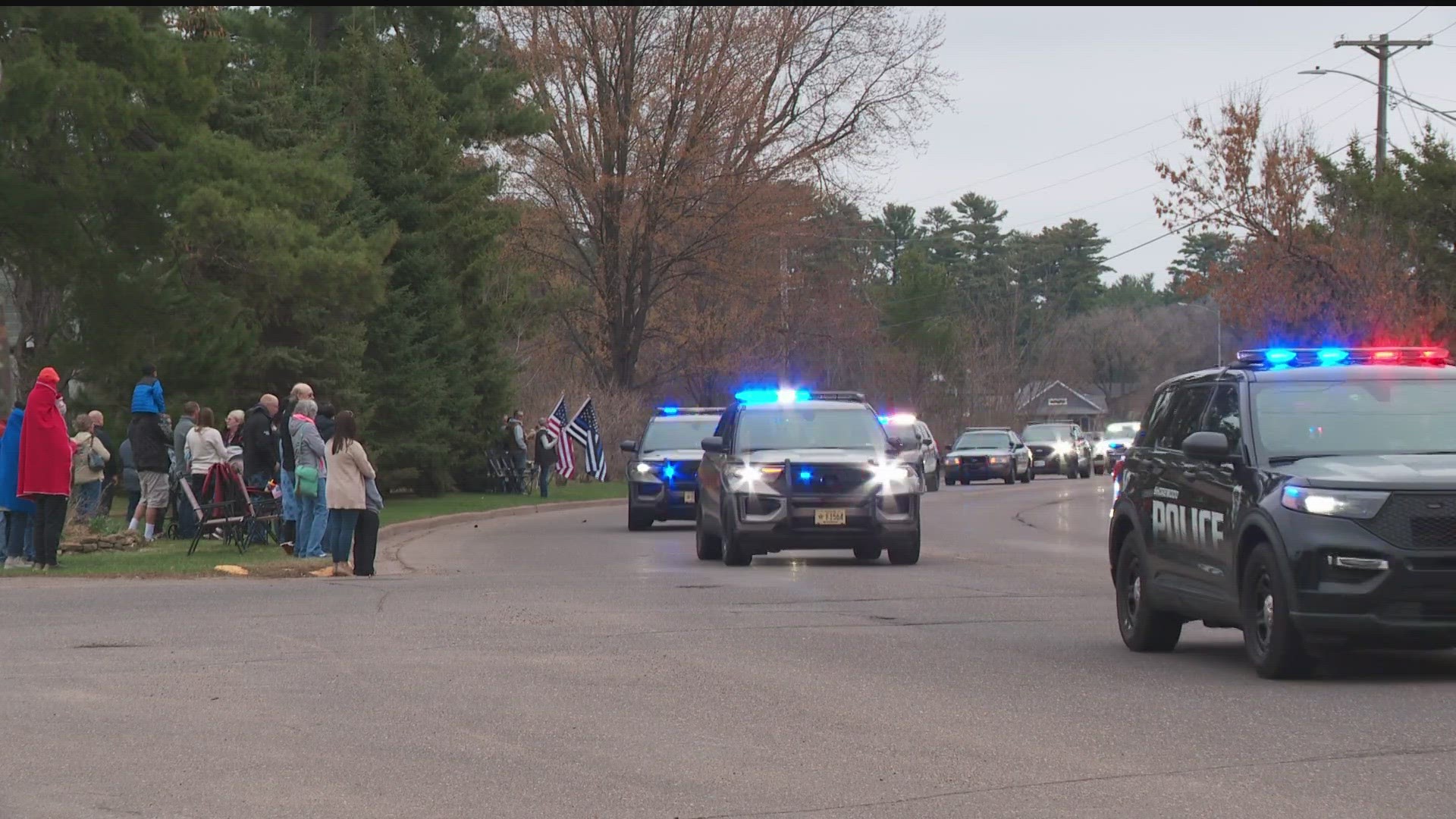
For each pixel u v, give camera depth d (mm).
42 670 26500
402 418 93000
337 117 94500
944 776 18516
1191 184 105500
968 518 79438
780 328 145000
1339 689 24234
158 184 65625
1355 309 99812
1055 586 41375
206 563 47250
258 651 28594
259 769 19078
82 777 18703
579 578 44250
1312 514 24250
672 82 124188
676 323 137750
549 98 125625
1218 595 26500
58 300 74312
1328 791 17453
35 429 44969
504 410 104750
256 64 93000
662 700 23531
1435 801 16938
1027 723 21688
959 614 34594
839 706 23000
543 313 122375
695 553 55594
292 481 50312
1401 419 26594
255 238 65812
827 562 50594
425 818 16812
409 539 65312
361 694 24109
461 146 111000
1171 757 19359
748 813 16922
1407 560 23656
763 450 49656
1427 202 103812
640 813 16969
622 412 127188
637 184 123562
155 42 64125
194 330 70562
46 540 45406
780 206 126312
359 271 68750
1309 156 104625
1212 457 26453
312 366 82250
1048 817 16578
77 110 61656
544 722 21875
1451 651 28891
